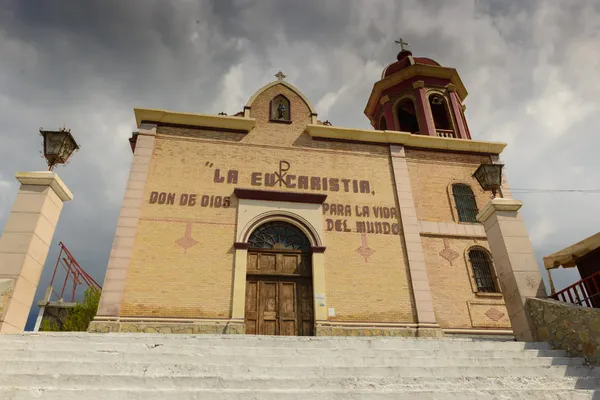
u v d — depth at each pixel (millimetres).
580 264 10070
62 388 4824
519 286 9078
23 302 7984
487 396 5242
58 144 9562
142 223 12195
